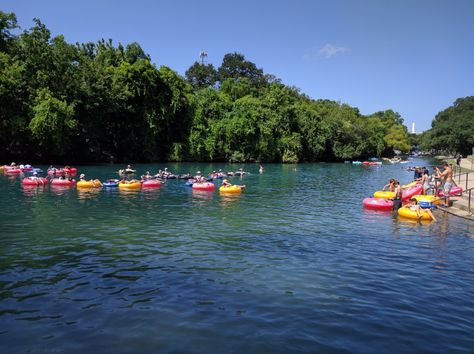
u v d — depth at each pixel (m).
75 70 55.84
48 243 13.21
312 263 11.41
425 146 120.50
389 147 124.81
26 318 7.60
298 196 27.12
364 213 20.28
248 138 72.94
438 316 7.92
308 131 83.50
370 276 10.33
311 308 8.22
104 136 62.12
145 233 14.95
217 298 8.68
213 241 13.88
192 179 34.56
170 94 67.25
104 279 9.80
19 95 48.75
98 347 6.55
